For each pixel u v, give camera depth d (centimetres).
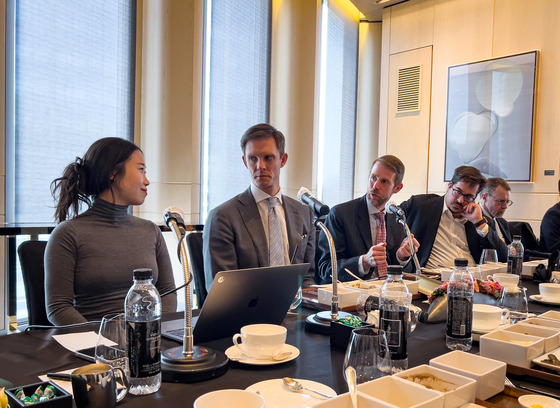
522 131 479
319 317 150
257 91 514
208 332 128
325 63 587
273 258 210
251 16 502
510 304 161
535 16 474
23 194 321
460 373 98
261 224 212
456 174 310
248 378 105
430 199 316
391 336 113
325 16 581
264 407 78
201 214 446
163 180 403
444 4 541
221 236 201
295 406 89
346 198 654
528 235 416
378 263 223
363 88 662
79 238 177
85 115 358
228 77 476
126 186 186
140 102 400
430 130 553
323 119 590
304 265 142
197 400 79
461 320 129
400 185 285
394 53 586
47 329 145
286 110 536
